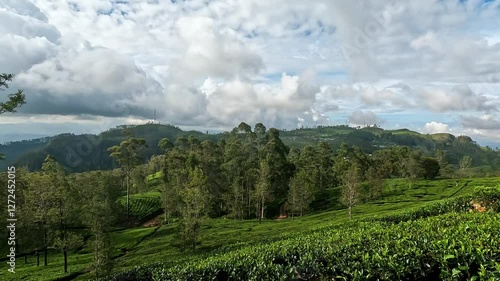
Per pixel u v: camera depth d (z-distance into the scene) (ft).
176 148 362.12
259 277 45.09
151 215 276.00
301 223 198.70
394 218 100.07
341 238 56.75
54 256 181.98
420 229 51.52
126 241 195.42
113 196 251.80
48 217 150.51
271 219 249.14
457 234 41.29
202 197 167.94
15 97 75.41
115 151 292.61
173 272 59.77
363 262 37.93
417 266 34.86
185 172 272.51
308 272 42.78
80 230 219.82
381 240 46.80
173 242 164.96
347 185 197.88
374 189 255.09
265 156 309.22
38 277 135.85
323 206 270.05
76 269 145.28
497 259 31.60
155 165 433.89
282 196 298.76
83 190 237.86
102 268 127.13
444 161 434.30
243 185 287.48
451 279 31.45
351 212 209.05
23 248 184.03
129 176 302.04
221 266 53.47
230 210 269.44
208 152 325.62
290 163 310.65
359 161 329.11
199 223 159.22
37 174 199.72
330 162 365.81
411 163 300.20
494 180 289.12
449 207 93.76
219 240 168.66
